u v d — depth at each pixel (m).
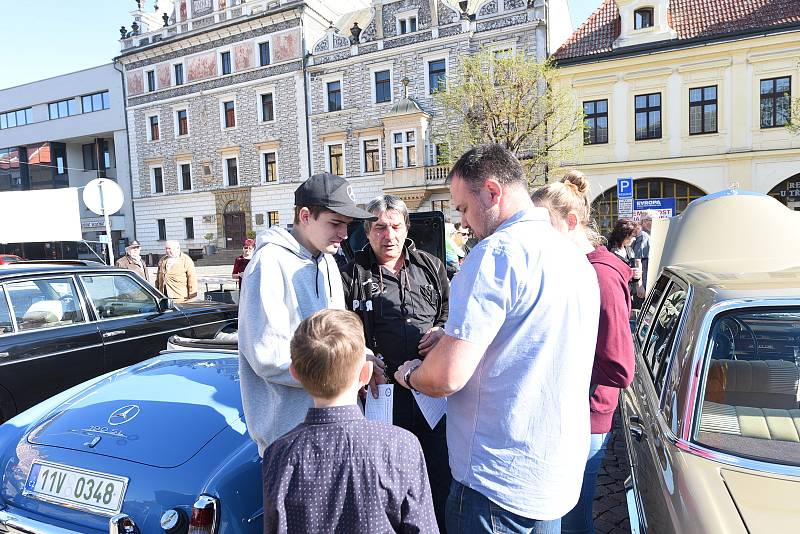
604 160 20.72
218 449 2.08
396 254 2.51
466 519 1.52
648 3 19.59
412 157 24.52
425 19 24.14
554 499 1.46
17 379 3.63
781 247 3.41
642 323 3.44
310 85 27.30
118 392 2.57
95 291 4.30
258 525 1.97
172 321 4.79
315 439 1.34
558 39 24.09
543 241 1.49
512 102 16.75
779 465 1.71
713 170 19.28
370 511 1.29
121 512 1.97
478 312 1.41
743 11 19.02
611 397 2.19
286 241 1.96
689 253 3.56
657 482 1.88
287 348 1.83
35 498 2.14
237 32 28.75
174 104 31.33
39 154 36.78
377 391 2.04
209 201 30.73
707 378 1.96
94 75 34.06
